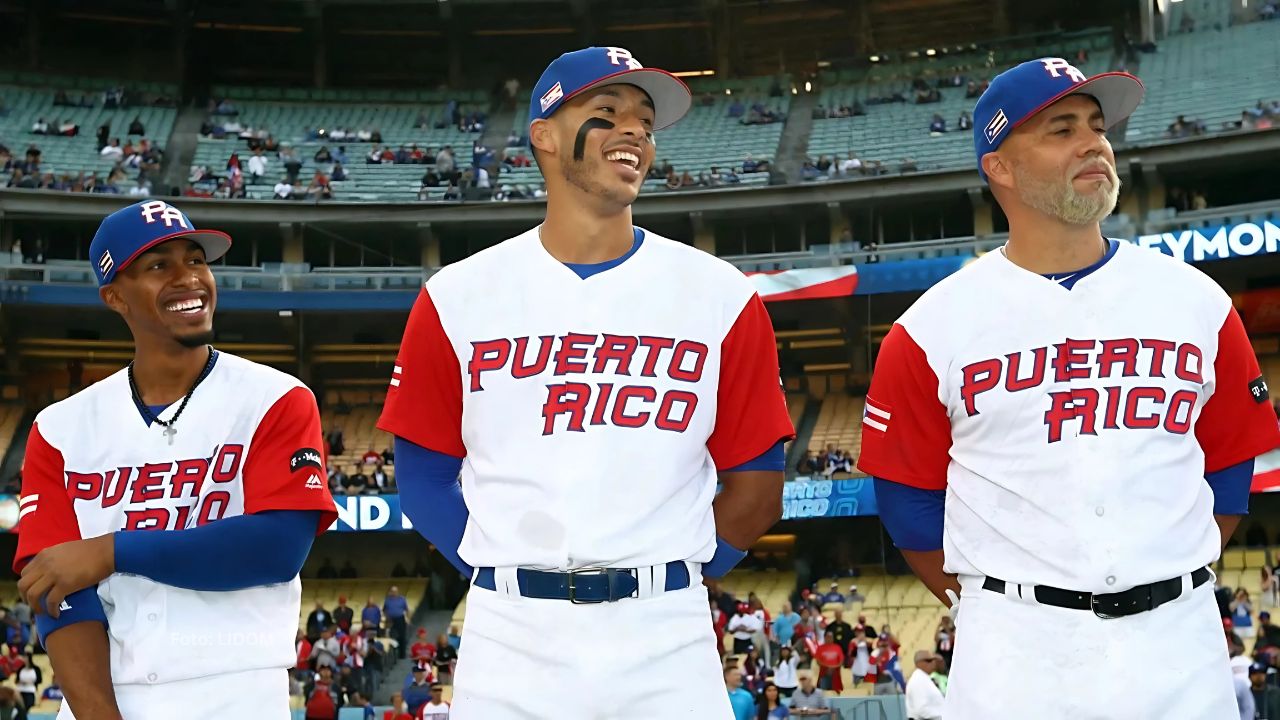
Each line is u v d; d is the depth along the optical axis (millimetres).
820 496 25312
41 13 35406
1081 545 3617
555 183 3770
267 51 37531
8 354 30531
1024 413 3752
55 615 3916
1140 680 3537
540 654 3455
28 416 30094
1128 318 3773
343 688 19719
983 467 3807
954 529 3893
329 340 31656
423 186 32469
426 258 31203
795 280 27844
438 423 3809
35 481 4176
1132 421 3678
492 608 3561
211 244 4309
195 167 32250
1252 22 34219
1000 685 3648
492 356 3668
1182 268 3875
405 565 28859
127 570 3912
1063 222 3854
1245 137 26562
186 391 4246
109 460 4164
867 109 34562
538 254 3760
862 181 29125
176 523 4105
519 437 3594
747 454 3736
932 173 28641
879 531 27859
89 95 35406
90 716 3906
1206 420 3869
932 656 11461
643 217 30703
